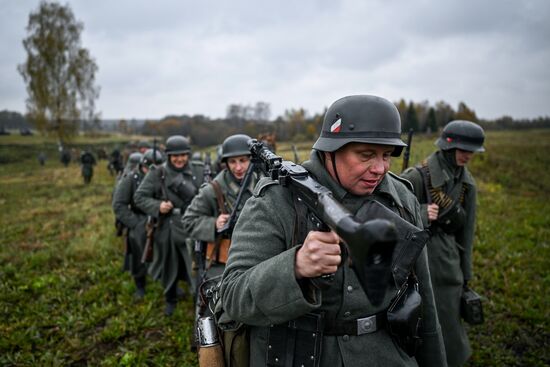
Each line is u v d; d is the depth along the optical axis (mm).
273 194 1471
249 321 1378
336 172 1474
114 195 5031
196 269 3818
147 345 3943
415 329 1529
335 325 1466
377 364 1479
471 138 2838
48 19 41125
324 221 1083
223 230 3080
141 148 8297
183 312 4559
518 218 8281
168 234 4426
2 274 5969
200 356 1787
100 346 3969
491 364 3416
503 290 4754
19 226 9891
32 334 4133
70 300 4988
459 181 2990
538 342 3744
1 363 3672
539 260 5664
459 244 3107
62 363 3678
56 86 41125
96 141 51031
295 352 1454
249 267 1414
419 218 1728
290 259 1224
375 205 1307
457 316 3008
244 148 3389
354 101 1420
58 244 7773
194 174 4789
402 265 1313
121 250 7031
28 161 39281
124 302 4863
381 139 1369
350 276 1447
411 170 3033
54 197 15703
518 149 19422
